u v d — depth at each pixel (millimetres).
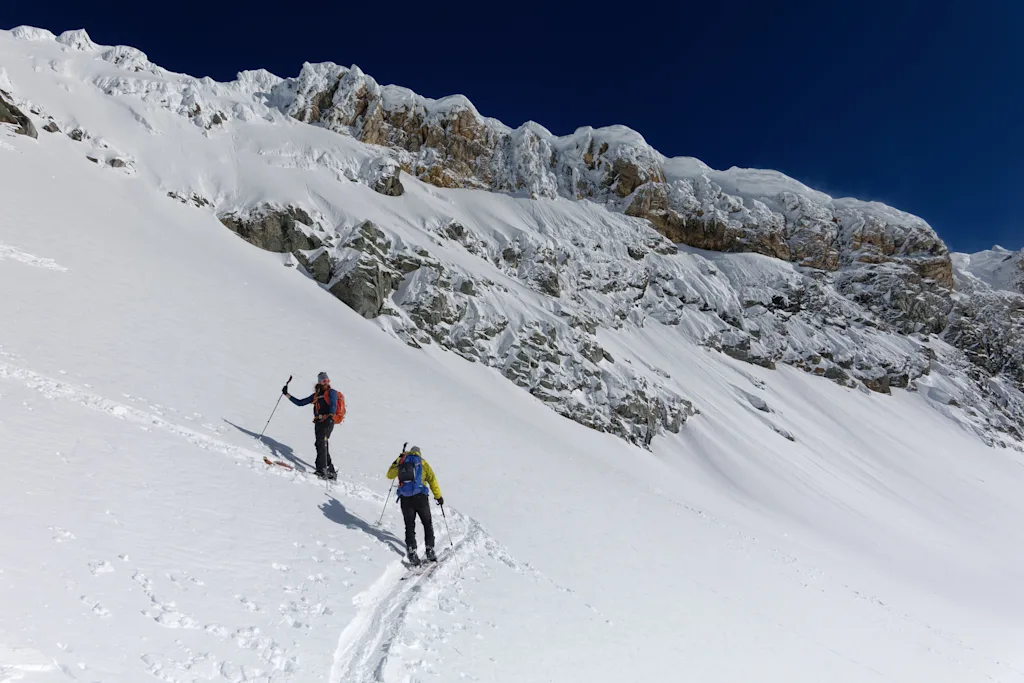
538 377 39562
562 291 55656
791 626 15898
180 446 9859
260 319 25234
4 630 4371
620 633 10188
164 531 7020
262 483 9797
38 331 14516
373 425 18766
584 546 14781
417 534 10742
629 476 28844
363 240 39344
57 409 9195
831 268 82875
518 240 56188
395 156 63219
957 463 59531
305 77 62719
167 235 31359
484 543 11672
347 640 6664
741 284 72812
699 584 15711
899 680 15398
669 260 71562
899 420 64875
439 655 6984
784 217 85562
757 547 24328
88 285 19938
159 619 5453
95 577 5598
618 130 83750
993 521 49656
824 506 40375
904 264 84500
